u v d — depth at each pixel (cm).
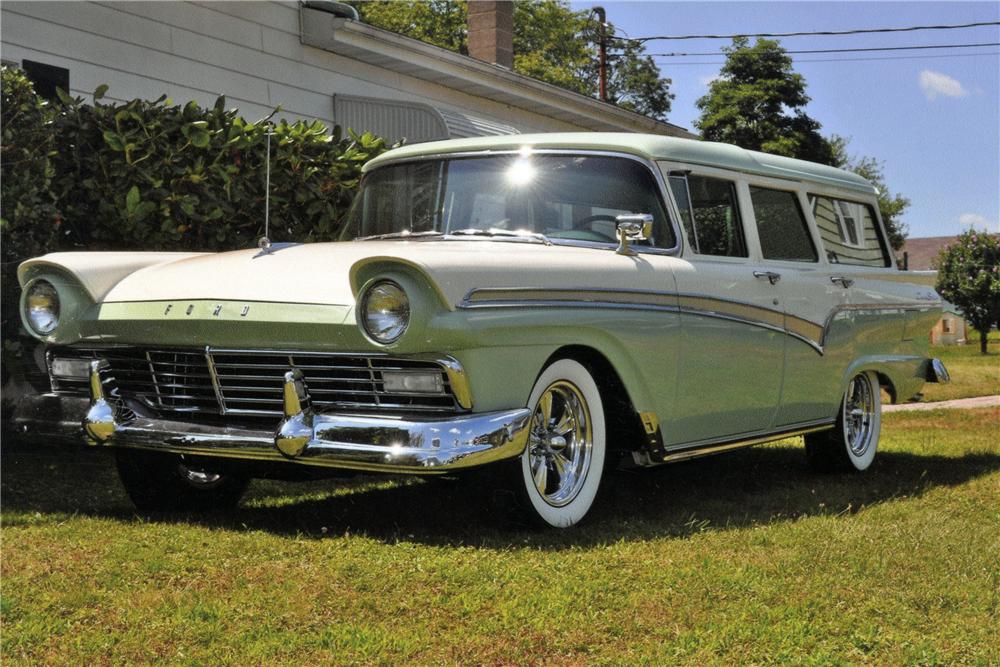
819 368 618
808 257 626
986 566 414
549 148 528
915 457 748
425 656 312
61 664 306
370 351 409
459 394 406
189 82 943
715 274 530
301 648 316
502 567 393
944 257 3350
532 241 496
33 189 609
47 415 483
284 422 420
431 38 3981
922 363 743
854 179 700
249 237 726
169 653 314
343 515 494
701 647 322
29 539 436
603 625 337
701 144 561
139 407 470
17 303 620
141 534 445
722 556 418
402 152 563
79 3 849
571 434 473
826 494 585
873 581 390
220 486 523
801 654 318
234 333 431
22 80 615
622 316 470
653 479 618
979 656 318
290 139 730
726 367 536
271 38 1023
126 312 459
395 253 405
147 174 657
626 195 514
